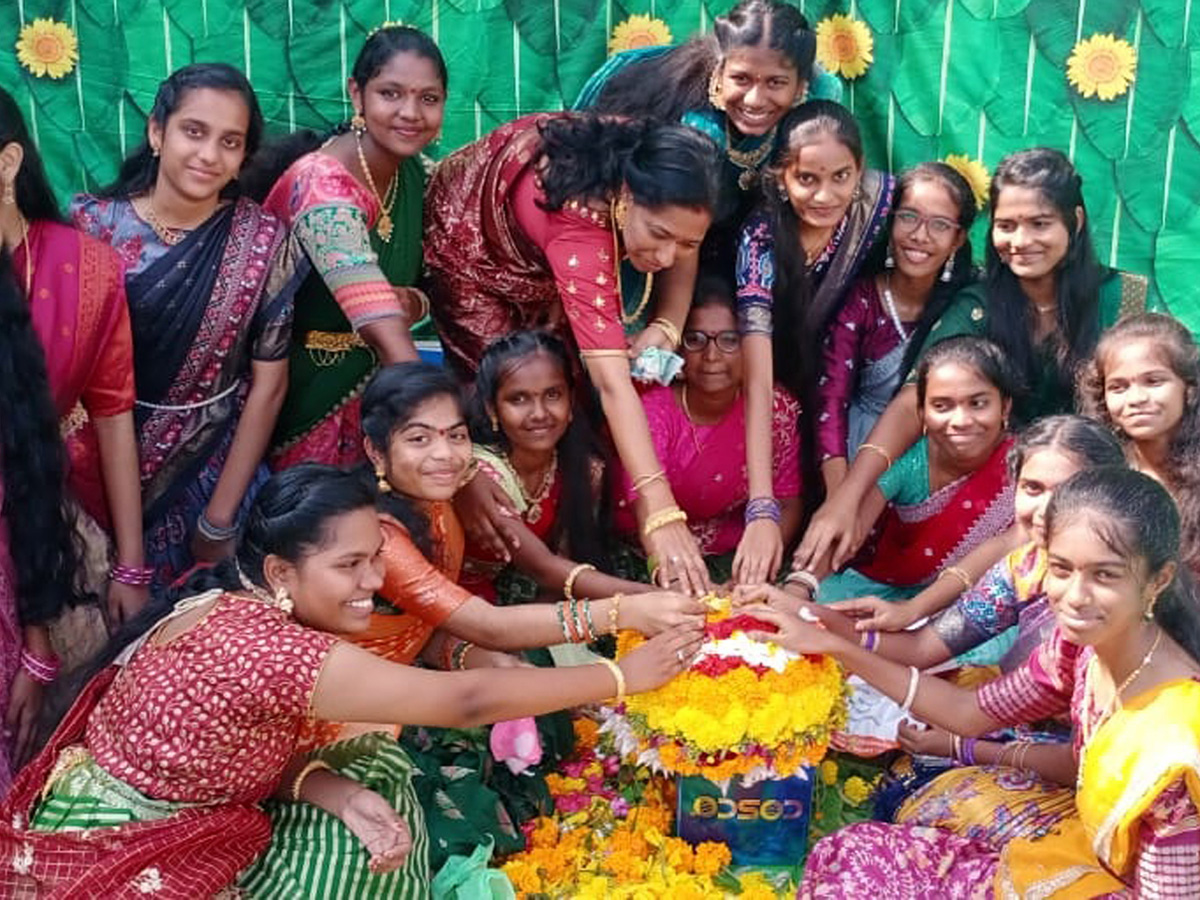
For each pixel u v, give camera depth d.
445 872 3.25
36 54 4.84
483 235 4.06
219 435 4.03
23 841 2.79
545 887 3.31
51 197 3.50
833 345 4.57
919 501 4.22
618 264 3.73
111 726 2.89
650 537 3.67
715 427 4.33
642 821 3.50
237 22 4.86
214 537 3.96
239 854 2.92
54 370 3.48
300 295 4.04
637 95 4.17
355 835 2.97
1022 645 3.55
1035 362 4.41
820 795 3.67
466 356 4.34
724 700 3.18
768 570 3.88
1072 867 2.87
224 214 3.82
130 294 3.76
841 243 4.39
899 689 3.29
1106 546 2.61
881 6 4.82
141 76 4.89
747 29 3.92
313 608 2.95
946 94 4.86
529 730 3.53
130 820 2.84
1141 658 2.75
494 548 3.86
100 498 3.82
